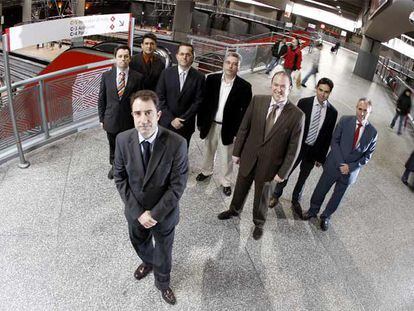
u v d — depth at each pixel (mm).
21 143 4441
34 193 3816
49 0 23844
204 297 2924
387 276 3525
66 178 4145
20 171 4145
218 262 3301
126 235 3438
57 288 2803
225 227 3779
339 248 3797
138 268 3010
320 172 5383
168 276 2764
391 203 4961
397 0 12672
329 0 33000
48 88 4594
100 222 3555
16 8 28016
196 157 5172
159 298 2850
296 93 9453
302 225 4051
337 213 4465
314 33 25672
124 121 3871
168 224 2508
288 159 3145
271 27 40938
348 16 38906
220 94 3857
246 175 3424
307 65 14883
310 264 3480
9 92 3852
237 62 3635
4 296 2686
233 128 3932
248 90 3816
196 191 4309
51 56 18969
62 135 4973
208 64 9852
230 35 39688
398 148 7070
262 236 3730
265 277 3225
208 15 42438
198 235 3602
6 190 3795
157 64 4207
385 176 5766
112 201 3887
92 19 4562
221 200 4211
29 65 11359
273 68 10656
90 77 5199
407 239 4188
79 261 3072
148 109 2096
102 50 8453
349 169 3594
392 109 10281
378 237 4125
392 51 35531
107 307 2709
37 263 2998
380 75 18453
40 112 4598
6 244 3139
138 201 2441
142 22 37812
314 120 3709
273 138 3141
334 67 17484
